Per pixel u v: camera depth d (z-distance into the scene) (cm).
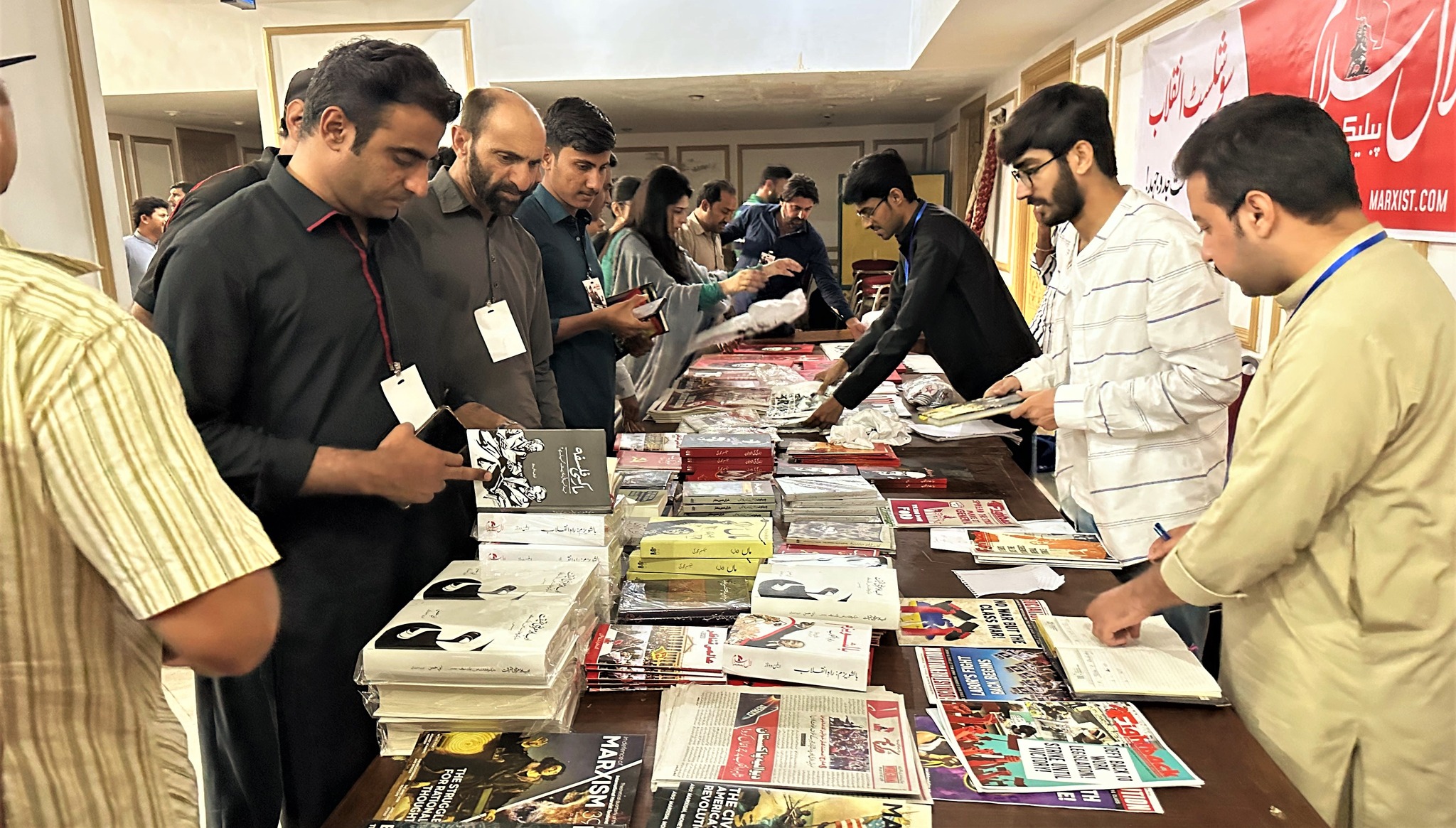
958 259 265
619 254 330
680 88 691
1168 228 165
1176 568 119
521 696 111
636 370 360
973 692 120
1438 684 110
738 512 184
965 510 196
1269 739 121
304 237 130
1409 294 107
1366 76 235
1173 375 163
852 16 619
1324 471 107
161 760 76
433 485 128
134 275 542
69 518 64
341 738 135
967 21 489
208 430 123
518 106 192
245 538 70
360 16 584
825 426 264
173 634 67
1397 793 114
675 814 96
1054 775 103
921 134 1167
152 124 1002
